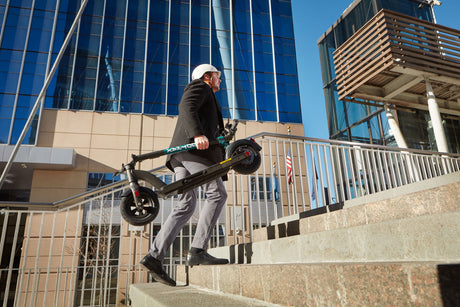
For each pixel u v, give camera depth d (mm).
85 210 15562
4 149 15656
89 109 18031
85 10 19750
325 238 1944
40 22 18844
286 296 1573
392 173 5609
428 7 16875
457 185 1686
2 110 16875
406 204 1960
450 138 14539
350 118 17234
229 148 2809
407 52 9883
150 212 2531
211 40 21438
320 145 5023
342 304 1248
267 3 23375
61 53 5074
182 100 2648
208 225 2840
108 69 19062
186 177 2533
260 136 4629
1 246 4691
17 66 17766
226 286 2207
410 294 1000
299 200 16094
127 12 20516
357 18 17109
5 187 18422
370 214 2203
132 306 3396
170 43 20688
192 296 2207
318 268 1380
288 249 2301
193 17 21719
